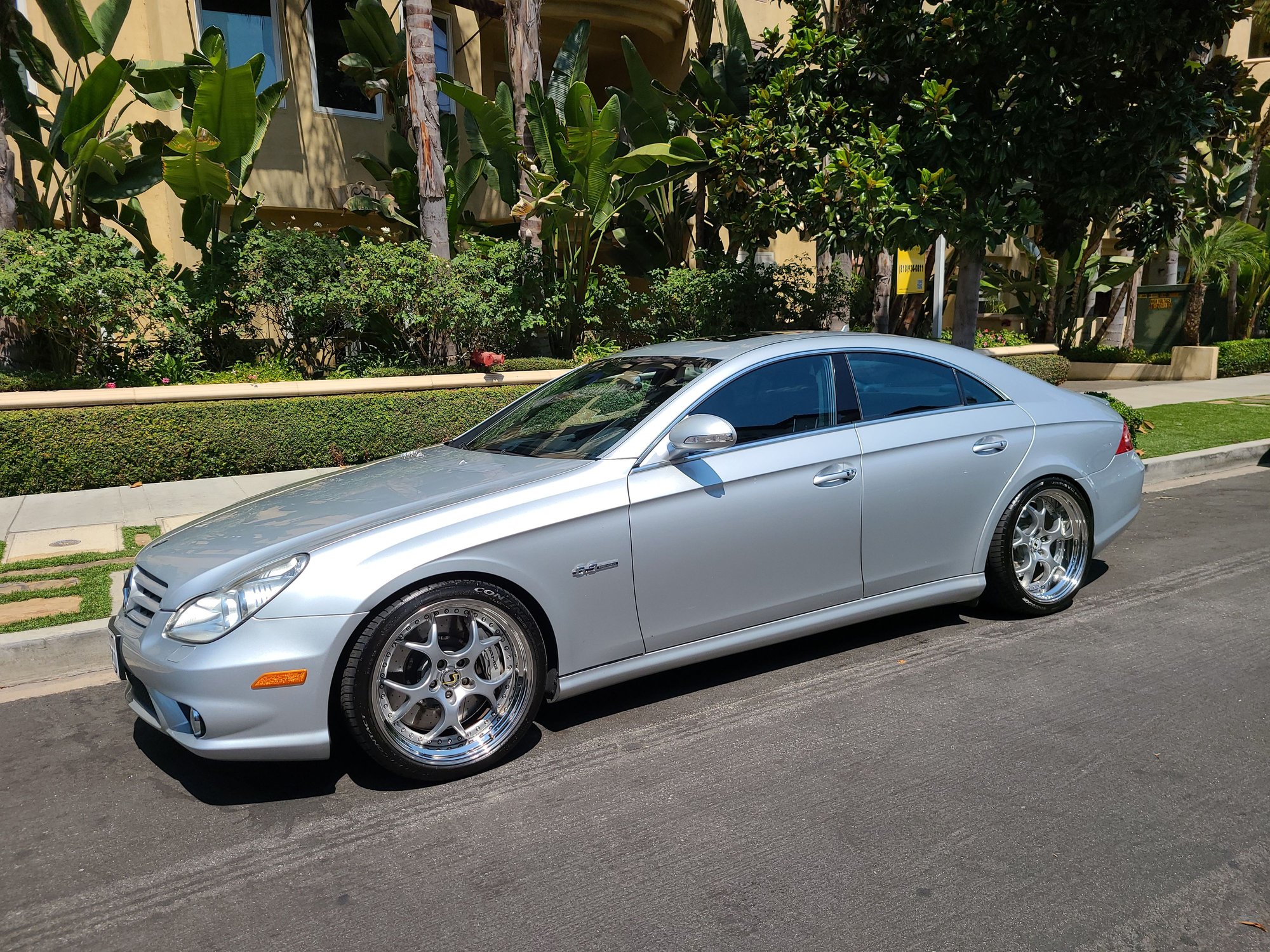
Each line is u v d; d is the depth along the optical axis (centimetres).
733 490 380
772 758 340
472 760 334
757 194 973
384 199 1288
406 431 960
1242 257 1803
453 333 1070
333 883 273
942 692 393
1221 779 316
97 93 949
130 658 323
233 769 349
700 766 336
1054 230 981
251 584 310
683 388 397
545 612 345
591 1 1565
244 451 891
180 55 1259
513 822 304
